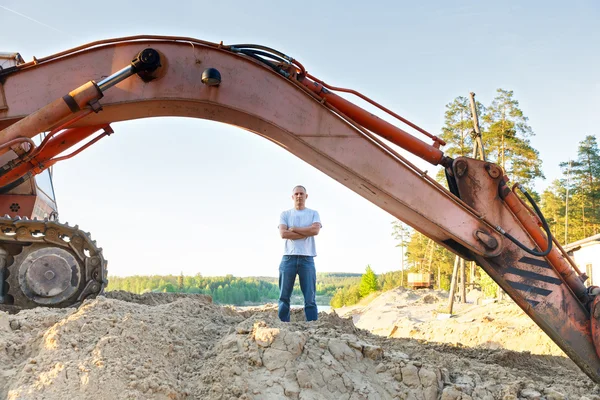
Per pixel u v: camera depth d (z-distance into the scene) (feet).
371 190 20.29
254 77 19.79
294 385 14.79
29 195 26.86
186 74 19.52
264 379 14.83
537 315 19.49
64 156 21.45
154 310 18.49
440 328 54.75
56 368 13.91
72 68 19.26
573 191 186.29
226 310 24.20
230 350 15.75
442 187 19.90
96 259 24.29
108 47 19.47
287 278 23.54
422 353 20.43
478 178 20.34
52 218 30.68
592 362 19.15
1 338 15.71
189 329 17.65
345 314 124.47
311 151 20.08
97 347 14.65
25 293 23.17
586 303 19.53
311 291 23.43
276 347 15.60
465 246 19.90
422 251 229.66
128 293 26.55
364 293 235.61
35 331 16.31
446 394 15.69
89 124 20.81
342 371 15.62
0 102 18.80
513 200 20.13
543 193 197.67
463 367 19.06
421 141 20.93
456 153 137.18
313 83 20.27
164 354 15.48
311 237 23.77
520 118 132.36
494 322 48.91
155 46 19.54
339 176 20.59
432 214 19.84
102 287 24.09
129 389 13.61
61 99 18.31
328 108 19.97
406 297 118.62
